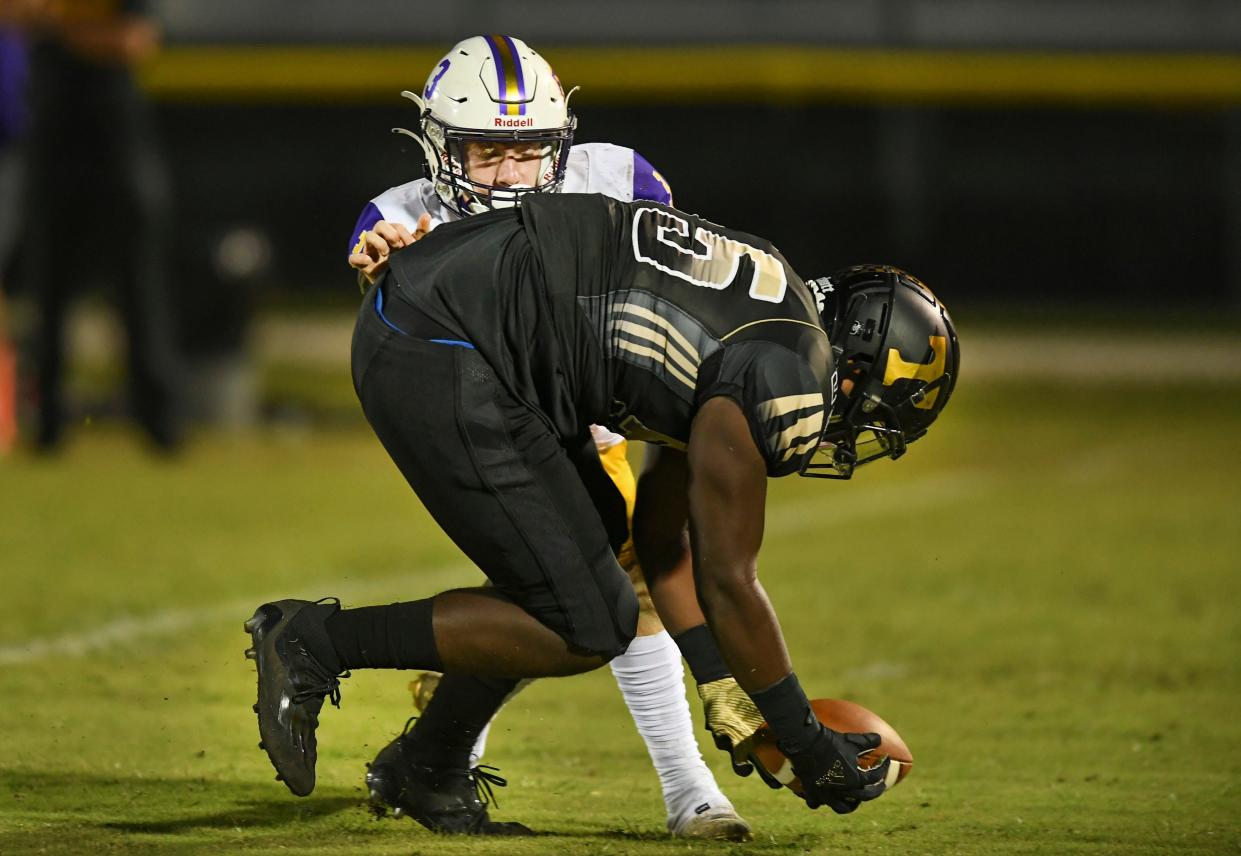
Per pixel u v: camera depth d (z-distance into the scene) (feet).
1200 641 65.36
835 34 211.41
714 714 37.45
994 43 211.41
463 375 33.53
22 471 114.52
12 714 50.01
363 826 37.91
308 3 204.33
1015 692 56.39
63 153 116.47
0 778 41.88
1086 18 211.41
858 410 36.09
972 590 77.25
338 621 34.78
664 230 34.58
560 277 33.86
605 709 54.29
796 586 78.33
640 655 39.14
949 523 99.81
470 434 33.37
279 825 37.68
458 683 37.86
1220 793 42.32
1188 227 246.68
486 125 40.01
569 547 33.94
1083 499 109.81
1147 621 69.56
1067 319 231.91
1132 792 42.55
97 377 163.32
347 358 180.55
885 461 130.31
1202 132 245.04
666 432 34.47
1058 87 212.02
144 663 58.39
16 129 120.37
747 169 242.78
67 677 55.72
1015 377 183.42
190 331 138.10
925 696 55.88
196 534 89.61
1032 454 133.90
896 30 211.20
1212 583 78.69
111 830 36.47
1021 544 91.50
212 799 40.34
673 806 38.58
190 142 240.73
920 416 36.50
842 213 244.42
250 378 141.08
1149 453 133.90
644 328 33.68
